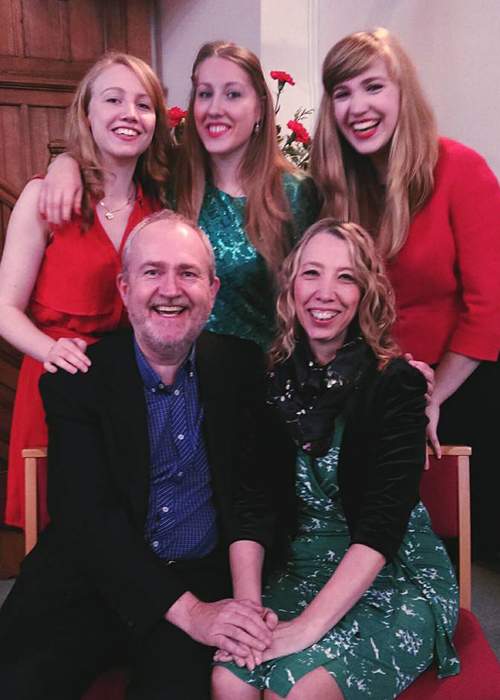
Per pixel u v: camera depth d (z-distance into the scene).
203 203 2.52
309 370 1.89
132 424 1.86
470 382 3.10
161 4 5.27
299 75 4.48
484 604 3.15
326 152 2.45
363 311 1.87
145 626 1.72
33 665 1.68
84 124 2.38
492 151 3.71
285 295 1.93
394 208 2.36
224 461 1.91
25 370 2.44
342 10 4.40
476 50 3.74
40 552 1.90
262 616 1.71
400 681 1.72
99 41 5.15
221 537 1.94
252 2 4.42
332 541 1.91
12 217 2.37
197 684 1.64
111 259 2.37
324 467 1.87
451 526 2.05
